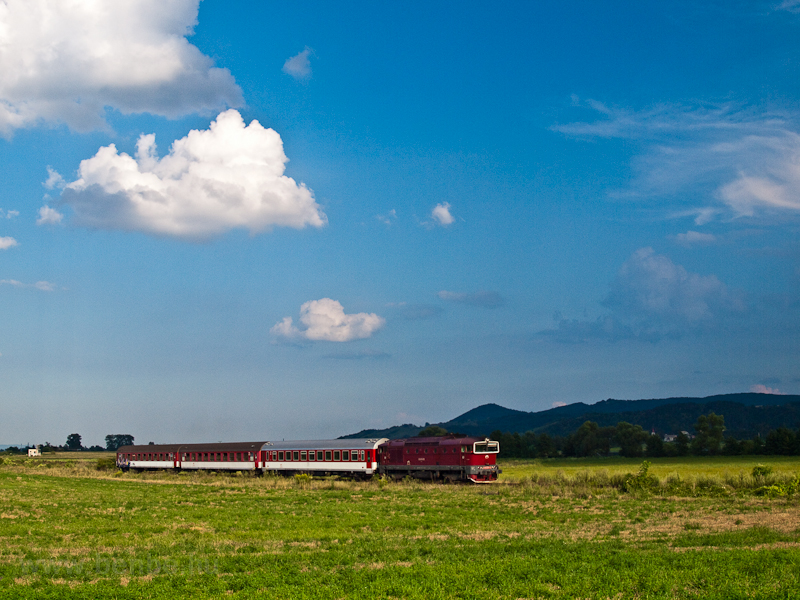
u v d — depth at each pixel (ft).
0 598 57.26
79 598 57.31
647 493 157.38
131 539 94.07
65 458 581.12
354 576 63.52
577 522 111.75
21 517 118.21
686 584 58.85
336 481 218.38
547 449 465.88
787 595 53.78
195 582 62.69
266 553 80.02
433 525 109.09
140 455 308.60
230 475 258.78
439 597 55.01
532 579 61.52
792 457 392.68
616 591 56.90
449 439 208.44
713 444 432.25
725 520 111.34
